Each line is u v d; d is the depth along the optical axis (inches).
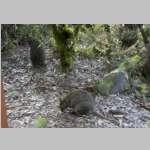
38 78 432.1
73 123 319.9
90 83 418.0
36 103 359.3
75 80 421.7
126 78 418.0
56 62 478.6
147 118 350.3
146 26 503.2
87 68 464.8
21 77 434.9
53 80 423.2
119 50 516.4
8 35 535.5
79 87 401.7
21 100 366.6
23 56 512.1
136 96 402.9
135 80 435.5
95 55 506.0
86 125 316.8
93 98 352.8
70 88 399.2
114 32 538.9
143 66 450.3
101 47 509.0
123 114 350.6
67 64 409.4
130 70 444.8
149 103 390.3
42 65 466.0
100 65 480.7
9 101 363.6
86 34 474.6
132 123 334.0
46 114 335.6
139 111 365.1
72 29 382.0
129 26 548.4
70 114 336.2
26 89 397.7
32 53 466.9
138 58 465.7
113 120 335.3
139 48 512.4
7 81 419.8
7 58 501.4
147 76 442.9
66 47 393.7
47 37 477.4
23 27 492.1
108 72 456.1
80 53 502.0
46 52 495.8
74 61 445.1
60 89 397.4
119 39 538.6
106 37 516.7
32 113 336.8
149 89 418.3
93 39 504.1
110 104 372.5
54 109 346.9
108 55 502.3
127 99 392.2
